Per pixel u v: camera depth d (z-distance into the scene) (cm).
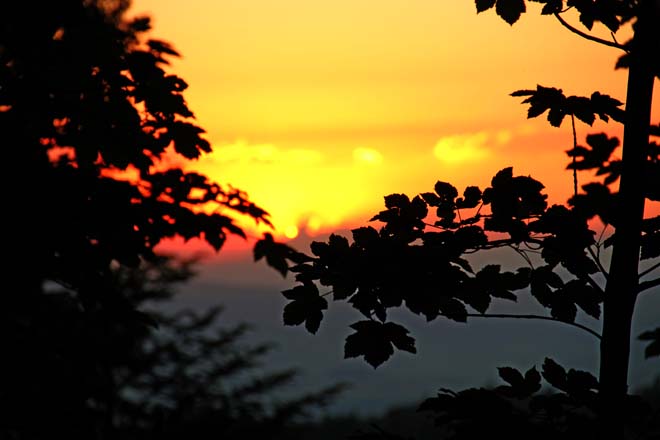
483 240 816
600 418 786
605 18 843
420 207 852
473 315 787
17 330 1236
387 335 749
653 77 827
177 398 4509
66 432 1277
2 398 1241
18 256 1046
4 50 1077
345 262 807
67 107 1066
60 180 1051
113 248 1069
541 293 802
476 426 769
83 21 1117
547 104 858
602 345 807
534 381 812
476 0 847
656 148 921
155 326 1116
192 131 1118
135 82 1088
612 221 855
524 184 828
